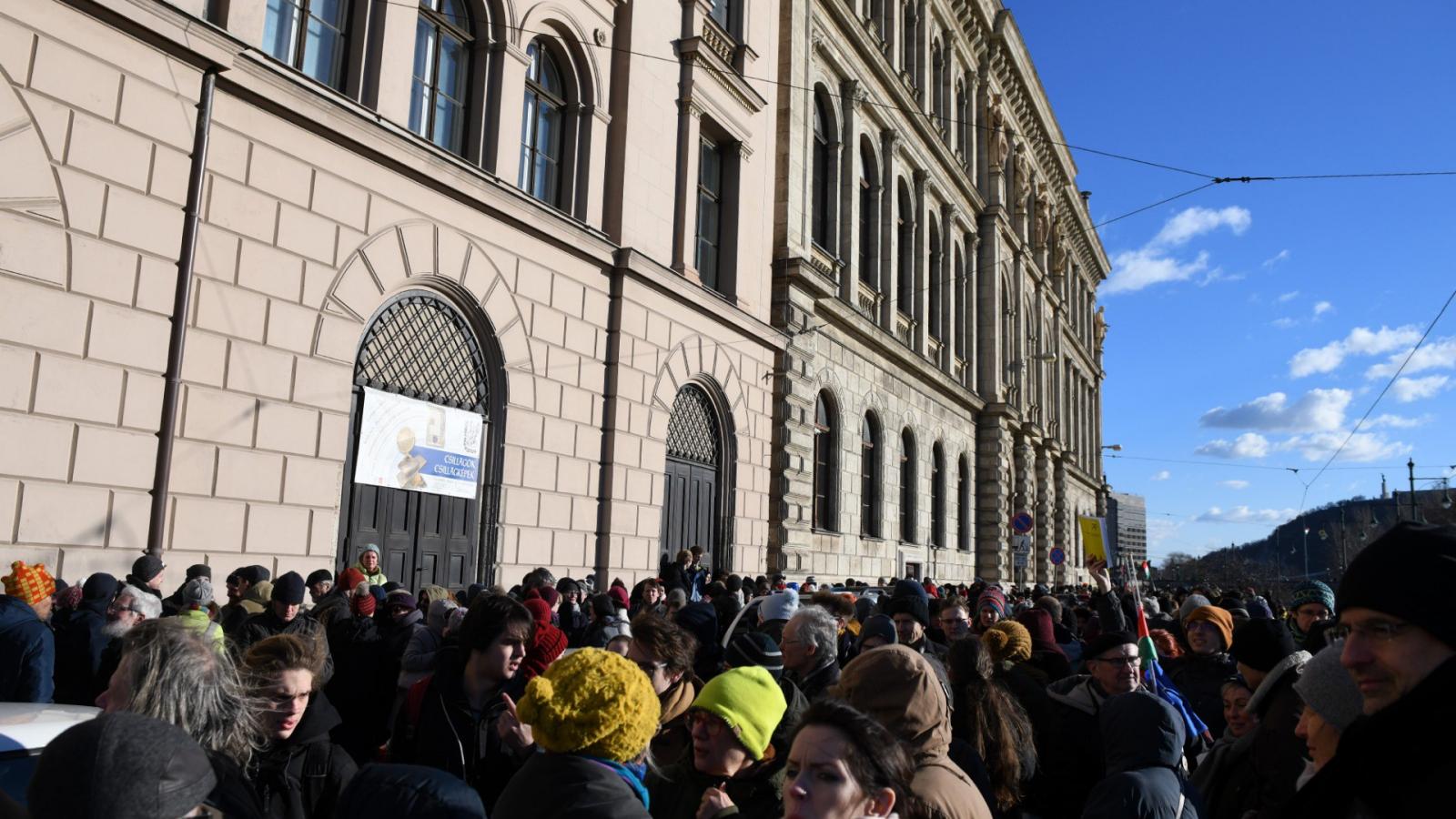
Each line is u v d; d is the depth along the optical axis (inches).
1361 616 75.6
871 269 1023.6
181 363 358.0
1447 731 68.6
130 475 340.8
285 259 398.9
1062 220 2110.0
